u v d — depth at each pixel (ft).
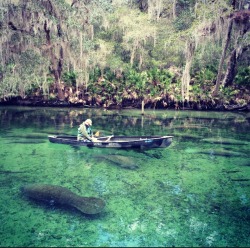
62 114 70.44
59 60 83.51
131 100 82.79
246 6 79.10
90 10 82.84
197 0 83.56
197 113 73.36
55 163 32.17
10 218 20.24
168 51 89.86
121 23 90.99
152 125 56.80
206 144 41.34
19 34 76.48
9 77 78.33
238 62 85.35
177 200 23.36
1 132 48.24
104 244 17.48
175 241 17.87
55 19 75.72
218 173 29.58
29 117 65.36
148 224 19.77
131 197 23.79
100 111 76.28
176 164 32.35
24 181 26.81
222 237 18.37
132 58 85.05
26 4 74.02
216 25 71.10
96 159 33.73
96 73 85.56
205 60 87.30
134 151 37.32
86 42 80.79
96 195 23.99
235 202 23.15
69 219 20.27
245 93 77.92
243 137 45.88
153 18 90.94
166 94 80.07
